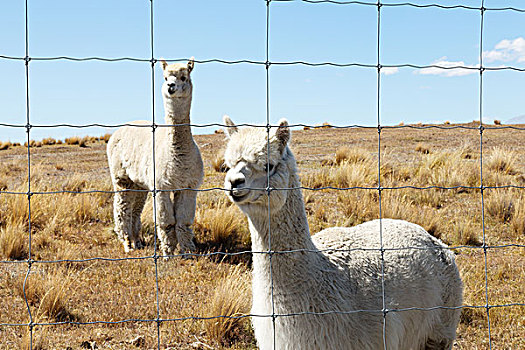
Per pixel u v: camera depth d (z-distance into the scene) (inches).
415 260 140.3
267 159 120.5
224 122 135.0
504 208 326.6
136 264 248.5
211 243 291.3
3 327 179.6
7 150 848.9
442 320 146.6
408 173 441.1
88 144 946.1
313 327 120.8
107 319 189.6
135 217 309.9
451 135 867.4
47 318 188.2
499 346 173.2
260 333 127.6
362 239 143.7
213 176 474.6
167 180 266.4
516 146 674.2
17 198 317.7
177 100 262.7
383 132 971.3
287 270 123.1
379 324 128.0
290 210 125.5
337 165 491.8
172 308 196.5
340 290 126.0
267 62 118.7
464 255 266.1
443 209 341.4
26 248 263.7
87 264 248.1
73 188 427.8
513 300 207.8
